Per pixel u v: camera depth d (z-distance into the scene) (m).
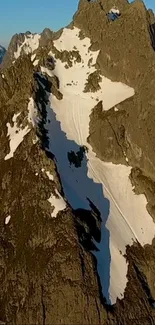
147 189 121.00
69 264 98.94
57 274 99.25
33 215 109.88
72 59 153.25
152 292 105.81
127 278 103.19
